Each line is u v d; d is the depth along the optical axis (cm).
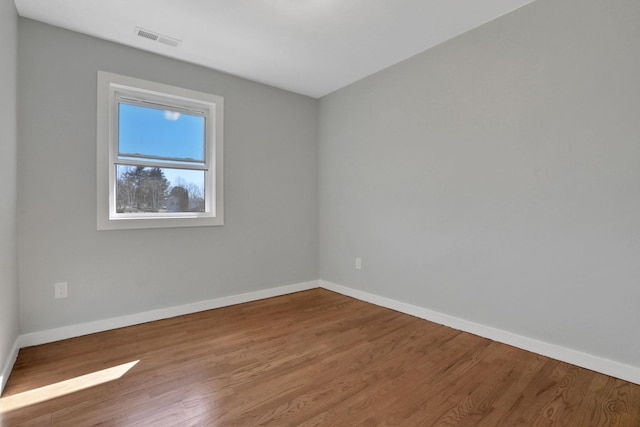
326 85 352
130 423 144
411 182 291
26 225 223
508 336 228
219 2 208
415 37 254
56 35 234
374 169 325
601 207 187
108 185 255
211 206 315
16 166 212
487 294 239
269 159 350
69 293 240
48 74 230
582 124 193
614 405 158
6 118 185
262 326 265
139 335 244
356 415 151
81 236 244
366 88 330
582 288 194
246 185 333
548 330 208
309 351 218
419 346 226
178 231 290
